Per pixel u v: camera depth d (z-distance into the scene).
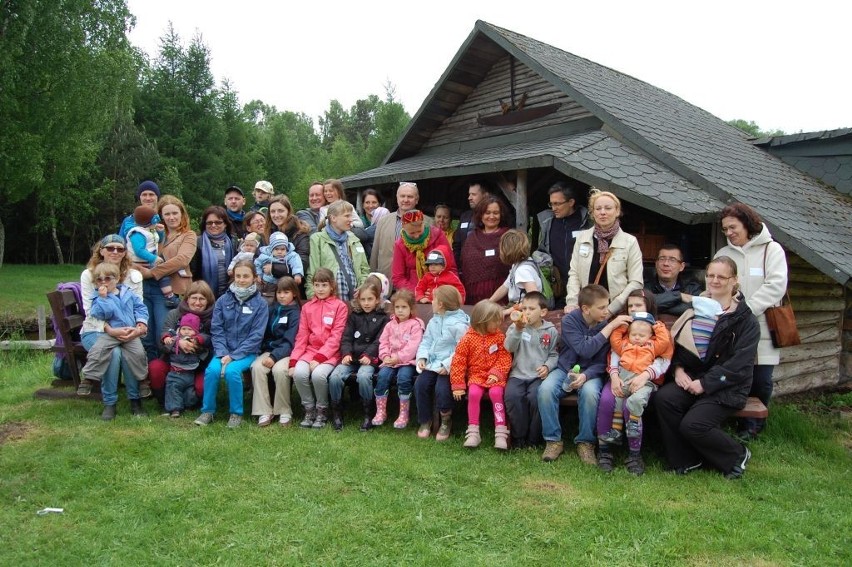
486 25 9.41
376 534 3.58
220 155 38.38
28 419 5.62
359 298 5.74
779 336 5.32
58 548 3.43
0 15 20.39
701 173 6.81
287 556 3.34
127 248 6.12
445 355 5.26
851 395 7.13
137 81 34.00
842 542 3.56
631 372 4.60
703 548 3.45
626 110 8.41
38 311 13.19
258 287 6.13
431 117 11.20
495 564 3.28
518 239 5.37
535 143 8.68
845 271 5.44
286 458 4.70
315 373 5.45
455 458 4.74
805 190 8.62
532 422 4.95
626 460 4.64
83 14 23.41
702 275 6.41
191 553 3.38
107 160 30.58
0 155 21.02
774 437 5.39
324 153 52.00
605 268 5.30
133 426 5.41
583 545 3.48
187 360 5.79
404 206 6.62
